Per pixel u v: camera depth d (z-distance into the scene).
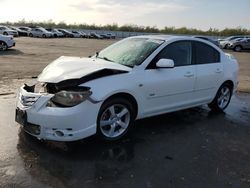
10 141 4.90
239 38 34.69
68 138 4.54
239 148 5.21
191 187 3.89
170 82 5.75
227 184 4.02
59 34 55.50
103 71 4.89
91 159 4.45
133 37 6.46
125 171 4.18
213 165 4.53
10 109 6.62
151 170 4.26
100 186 3.78
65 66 5.15
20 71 11.78
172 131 5.80
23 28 53.03
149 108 5.56
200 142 5.36
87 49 27.02
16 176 3.89
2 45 20.38
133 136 5.43
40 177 3.90
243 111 7.53
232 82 7.32
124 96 5.18
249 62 20.67
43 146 4.77
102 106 4.83
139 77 5.26
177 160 4.61
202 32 81.00
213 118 6.79
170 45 5.91
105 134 5.01
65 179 3.89
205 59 6.63
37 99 4.56
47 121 4.48
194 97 6.43
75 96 4.50
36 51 21.69
